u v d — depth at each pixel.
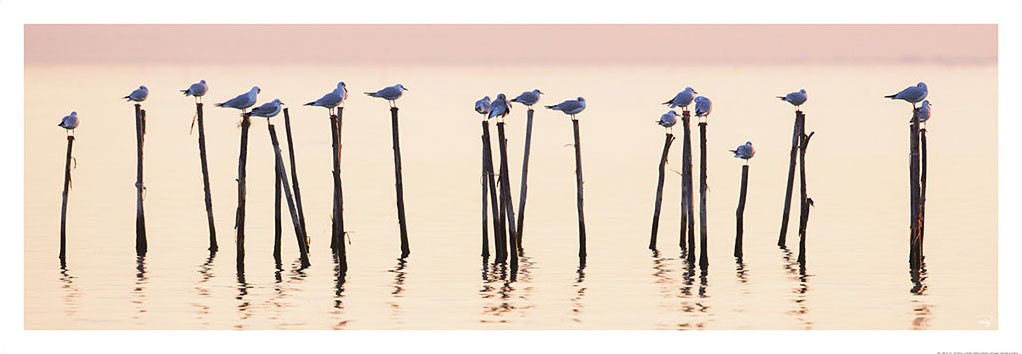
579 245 54.00
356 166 88.75
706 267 51.34
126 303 45.88
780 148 99.56
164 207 68.94
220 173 84.94
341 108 52.50
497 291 47.75
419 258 53.84
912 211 51.00
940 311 44.62
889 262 52.72
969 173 83.94
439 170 86.31
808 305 45.59
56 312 44.50
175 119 128.75
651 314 44.31
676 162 90.06
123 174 83.81
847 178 81.38
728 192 74.94
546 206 69.62
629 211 67.50
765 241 57.94
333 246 55.56
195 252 55.25
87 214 66.12
